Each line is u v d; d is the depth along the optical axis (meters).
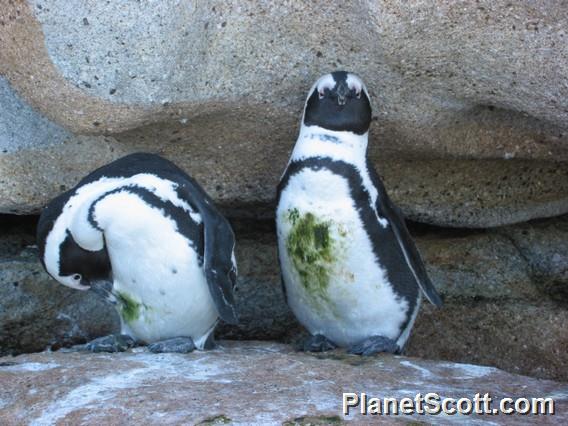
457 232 14.02
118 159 11.27
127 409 9.29
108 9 10.48
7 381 10.10
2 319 12.84
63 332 13.01
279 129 12.13
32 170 12.01
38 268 12.96
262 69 11.46
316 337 12.06
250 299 13.62
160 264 10.96
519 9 10.34
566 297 13.61
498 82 11.05
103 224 10.74
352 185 11.36
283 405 9.31
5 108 11.80
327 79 11.32
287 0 11.08
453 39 10.70
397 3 10.40
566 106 10.94
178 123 11.71
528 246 13.88
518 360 13.21
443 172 12.96
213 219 11.08
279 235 11.78
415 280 11.80
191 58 11.02
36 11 10.32
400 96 11.66
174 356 10.84
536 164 13.01
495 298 13.57
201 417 9.06
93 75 10.63
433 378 10.54
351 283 11.54
